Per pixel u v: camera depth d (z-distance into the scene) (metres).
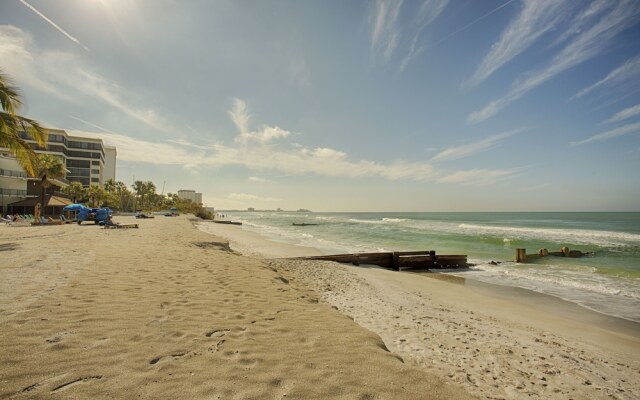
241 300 5.79
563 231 39.81
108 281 6.34
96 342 3.53
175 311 4.81
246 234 38.22
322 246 26.77
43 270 7.12
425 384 3.13
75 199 59.88
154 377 2.87
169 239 16.11
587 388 4.78
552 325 8.44
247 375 3.05
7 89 15.38
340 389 2.91
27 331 3.69
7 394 2.45
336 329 4.61
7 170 41.34
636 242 28.34
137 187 96.19
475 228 47.25
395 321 7.42
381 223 69.38
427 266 18.77
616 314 9.68
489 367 5.14
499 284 13.91
